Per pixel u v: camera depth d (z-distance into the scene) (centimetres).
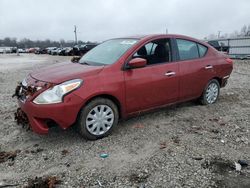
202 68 584
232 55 2497
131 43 500
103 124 450
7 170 366
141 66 462
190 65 560
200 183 329
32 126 420
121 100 459
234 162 374
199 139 449
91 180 340
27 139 455
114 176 347
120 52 484
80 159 389
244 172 352
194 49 585
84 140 448
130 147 423
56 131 484
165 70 514
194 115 564
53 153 407
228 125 511
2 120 548
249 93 771
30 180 342
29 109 412
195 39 592
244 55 2425
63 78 416
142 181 335
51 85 408
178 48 550
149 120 535
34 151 414
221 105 636
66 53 4391
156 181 335
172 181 334
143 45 495
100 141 444
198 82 584
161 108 534
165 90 519
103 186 327
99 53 520
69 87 408
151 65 500
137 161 382
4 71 1555
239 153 401
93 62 490
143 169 361
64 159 390
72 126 465
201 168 361
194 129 491
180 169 359
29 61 2742
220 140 445
